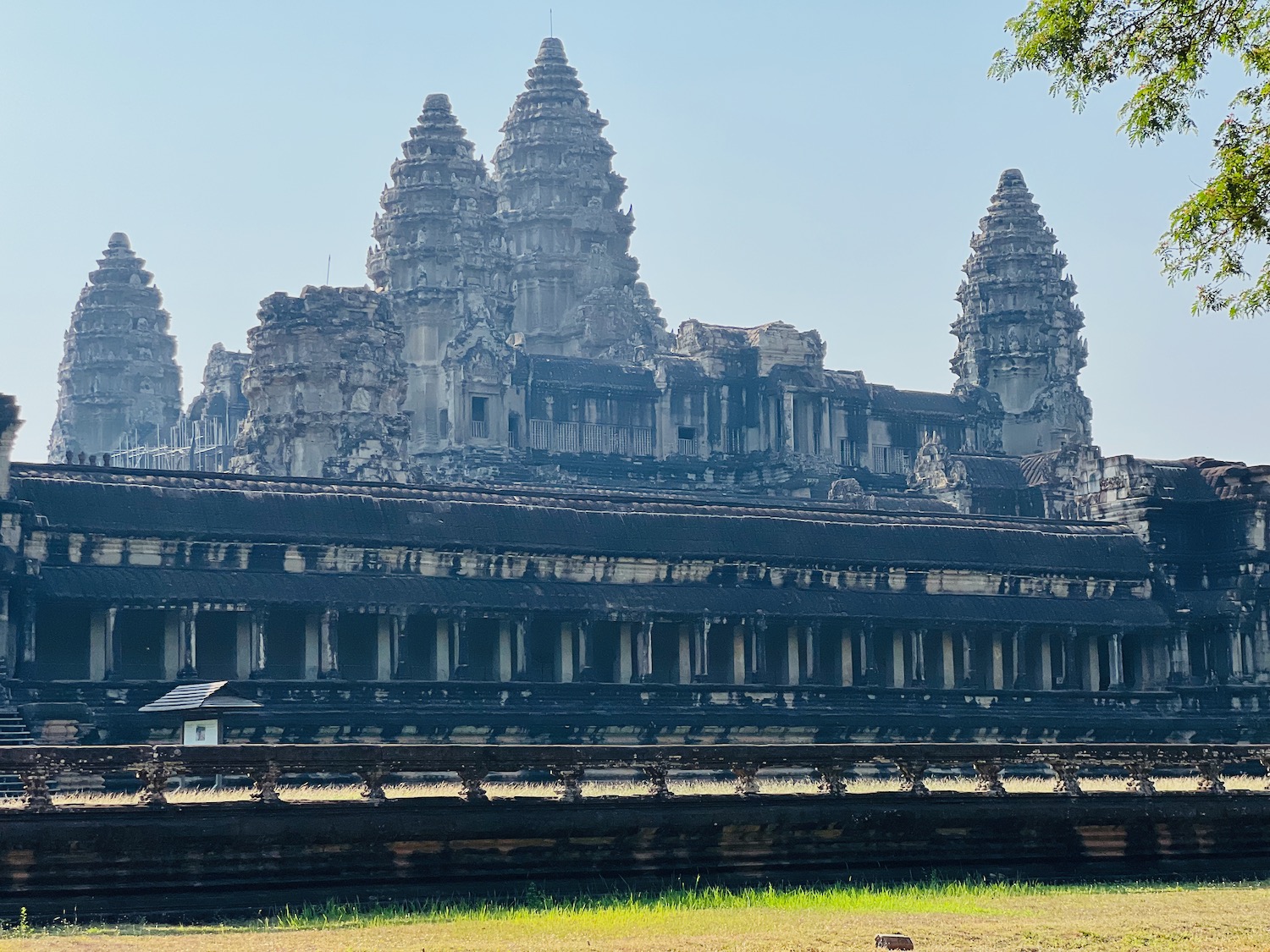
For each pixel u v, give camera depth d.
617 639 132.00
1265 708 145.38
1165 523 152.62
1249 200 49.69
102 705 102.81
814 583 136.25
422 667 124.50
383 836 53.81
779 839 59.22
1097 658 146.88
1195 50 49.59
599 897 54.81
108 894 50.66
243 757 53.06
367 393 169.00
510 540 125.12
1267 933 49.09
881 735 128.12
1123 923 50.19
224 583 113.19
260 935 46.88
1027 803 62.69
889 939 45.59
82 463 158.88
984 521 148.12
